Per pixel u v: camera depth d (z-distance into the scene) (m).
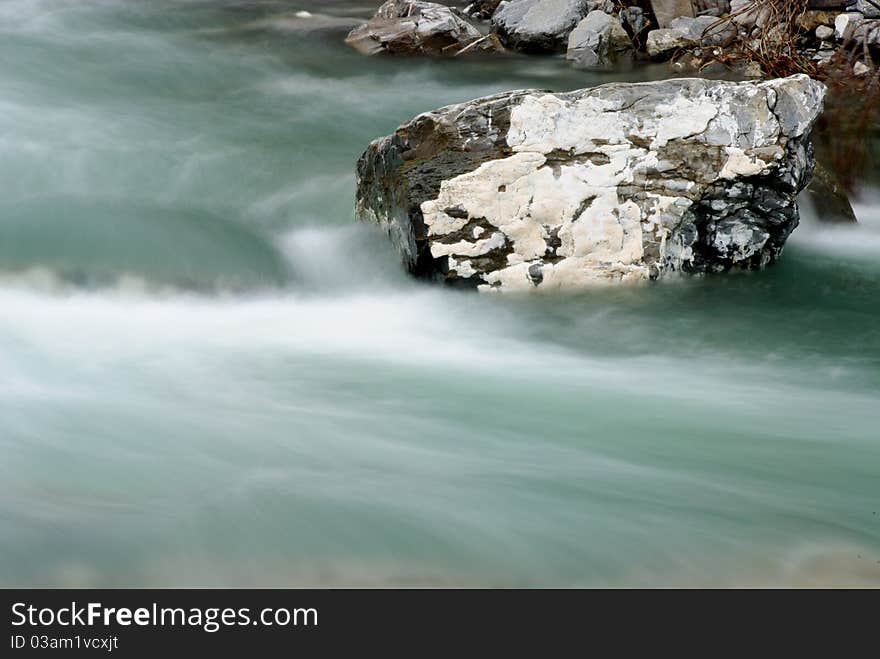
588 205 5.92
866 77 10.34
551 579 3.52
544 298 5.96
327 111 9.87
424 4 12.50
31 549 3.53
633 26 12.11
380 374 5.13
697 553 3.67
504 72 11.45
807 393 5.10
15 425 4.34
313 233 6.89
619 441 4.49
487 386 5.05
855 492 4.10
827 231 7.18
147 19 12.61
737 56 11.11
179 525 3.69
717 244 6.19
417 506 3.88
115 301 5.75
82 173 7.79
